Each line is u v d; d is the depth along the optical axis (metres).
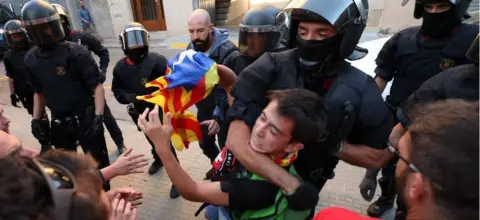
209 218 1.52
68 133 2.40
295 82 1.18
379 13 8.84
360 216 0.80
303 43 1.11
